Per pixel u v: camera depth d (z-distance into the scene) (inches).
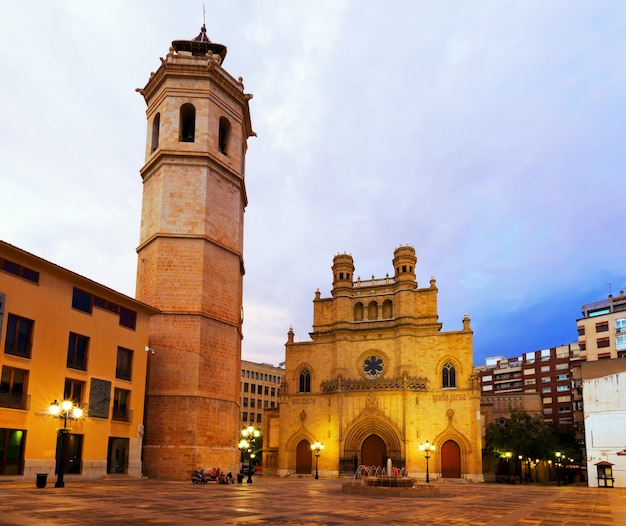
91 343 1475.1
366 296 2945.4
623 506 1087.0
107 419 1501.0
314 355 2928.2
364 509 913.5
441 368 2699.3
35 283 1330.0
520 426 2815.0
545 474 3312.0
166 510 758.5
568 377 4909.0
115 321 1568.7
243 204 2119.8
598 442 2348.7
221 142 2017.7
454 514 861.8
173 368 1692.9
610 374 2556.6
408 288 2834.6
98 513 688.4
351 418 2689.5
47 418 1325.0
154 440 1649.9
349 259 3024.1
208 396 1710.1
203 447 1667.1
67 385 1411.2
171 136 1854.1
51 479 1314.0
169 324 1717.5
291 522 683.4
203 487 1316.4
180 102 1891.0
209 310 1769.2
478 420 2551.7
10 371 1259.8
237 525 631.8
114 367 1546.5
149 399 1674.5
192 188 1822.1
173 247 1770.4
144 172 1942.7
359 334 2881.4
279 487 1544.0
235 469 1777.8
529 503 1149.1
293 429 2827.3
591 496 1451.8
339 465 2637.8
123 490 1109.1
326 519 734.5
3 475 1216.2
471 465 2516.0
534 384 5142.7
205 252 1782.7
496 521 766.5
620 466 2276.1
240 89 2022.6
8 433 1240.8
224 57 2123.5
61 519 618.8
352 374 2842.0
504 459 2923.2
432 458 2564.0
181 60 1907.0
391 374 2783.0
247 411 5137.8
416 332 2780.5
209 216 1825.8
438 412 2623.0
